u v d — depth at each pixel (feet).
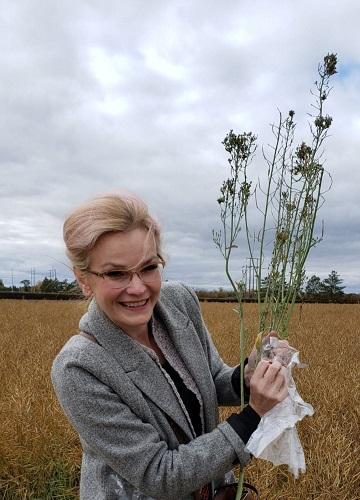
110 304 5.23
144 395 5.44
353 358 29.48
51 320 56.03
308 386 20.34
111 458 5.15
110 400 5.23
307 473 12.73
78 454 14.35
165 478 5.02
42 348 31.63
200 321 6.43
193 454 5.07
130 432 5.16
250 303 93.81
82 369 5.28
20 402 16.99
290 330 43.73
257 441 4.95
